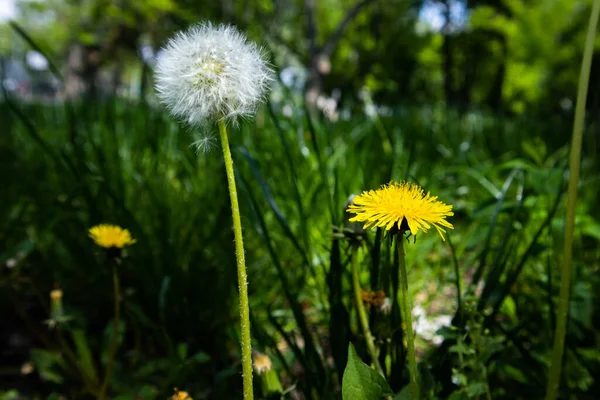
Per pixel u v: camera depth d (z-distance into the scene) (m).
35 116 0.83
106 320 0.39
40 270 0.41
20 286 0.40
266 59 0.18
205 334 0.36
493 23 4.19
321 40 4.15
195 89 0.17
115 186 0.49
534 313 0.31
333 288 0.27
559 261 0.41
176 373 0.27
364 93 0.75
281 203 0.47
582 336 0.30
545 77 3.95
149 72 0.66
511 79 4.45
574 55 3.58
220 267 0.39
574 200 0.20
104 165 0.48
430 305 0.40
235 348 0.37
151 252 0.37
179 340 0.36
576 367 0.27
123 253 0.27
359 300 0.23
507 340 0.27
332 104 0.88
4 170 0.56
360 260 0.36
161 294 0.32
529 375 0.26
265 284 0.40
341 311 0.26
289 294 0.27
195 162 0.49
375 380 0.17
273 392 0.24
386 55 4.30
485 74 4.97
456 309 0.27
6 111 0.71
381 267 0.29
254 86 0.17
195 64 0.17
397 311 0.25
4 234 0.43
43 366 0.33
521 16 3.90
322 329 0.37
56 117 0.86
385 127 0.61
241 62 0.17
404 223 0.16
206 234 0.44
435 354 0.25
